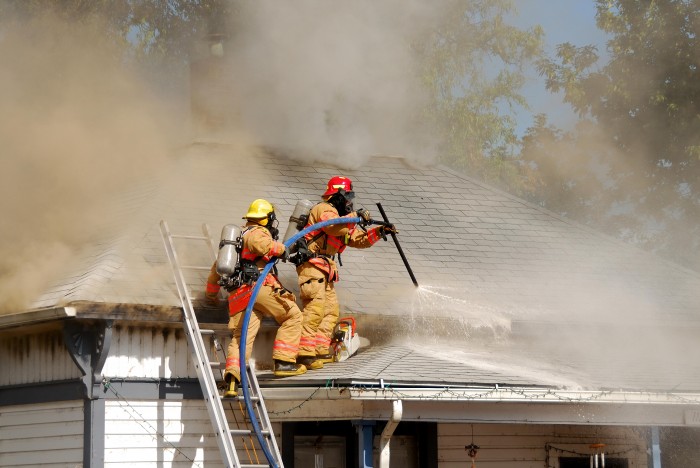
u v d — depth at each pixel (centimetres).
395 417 1944
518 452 2442
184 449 2130
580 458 2498
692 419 2225
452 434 2381
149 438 2097
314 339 2139
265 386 2067
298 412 2078
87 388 2034
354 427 2300
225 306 2150
